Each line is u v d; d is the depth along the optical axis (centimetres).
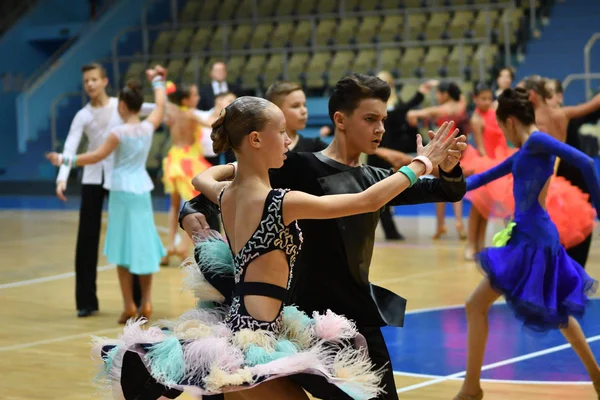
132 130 734
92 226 783
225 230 338
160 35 2002
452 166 346
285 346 316
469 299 513
